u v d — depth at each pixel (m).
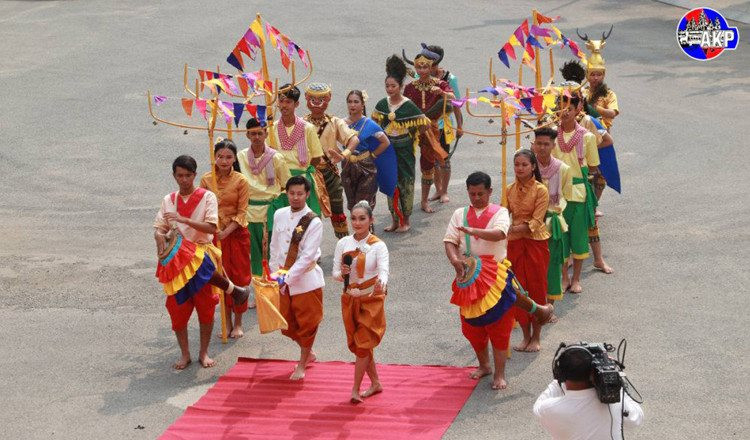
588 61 17.53
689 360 12.88
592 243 15.71
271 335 14.13
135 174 21.28
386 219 18.64
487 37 32.88
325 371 12.91
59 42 34.12
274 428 11.47
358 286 11.84
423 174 18.58
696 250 16.48
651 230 17.44
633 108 25.06
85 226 18.45
